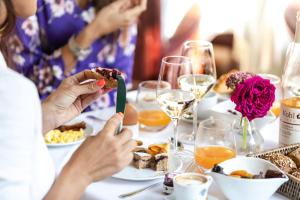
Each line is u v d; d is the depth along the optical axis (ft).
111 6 7.69
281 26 9.34
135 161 4.36
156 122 5.19
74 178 3.48
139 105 5.49
